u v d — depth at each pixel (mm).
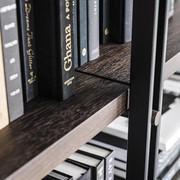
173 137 983
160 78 646
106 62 703
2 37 470
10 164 445
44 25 545
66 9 542
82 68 684
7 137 492
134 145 649
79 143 530
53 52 555
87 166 734
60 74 565
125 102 619
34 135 497
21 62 548
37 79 580
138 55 589
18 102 520
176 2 1007
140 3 561
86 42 689
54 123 523
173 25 854
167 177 1091
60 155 498
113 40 784
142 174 658
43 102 574
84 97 593
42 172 472
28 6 536
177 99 1154
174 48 735
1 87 487
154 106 664
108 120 588
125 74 657
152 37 570
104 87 625
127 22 767
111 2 757
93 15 687
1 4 458
